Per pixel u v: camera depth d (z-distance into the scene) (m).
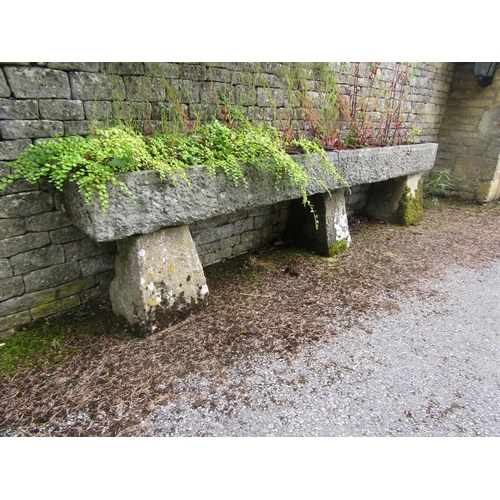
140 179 1.86
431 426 1.71
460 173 5.62
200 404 1.78
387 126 3.96
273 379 1.95
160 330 2.25
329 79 3.31
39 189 2.04
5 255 2.03
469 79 5.23
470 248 3.82
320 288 2.88
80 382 1.87
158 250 2.17
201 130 2.39
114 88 2.13
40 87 1.88
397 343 2.27
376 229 4.28
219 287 2.82
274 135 2.74
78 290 2.38
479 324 2.49
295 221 3.60
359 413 1.77
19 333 2.16
